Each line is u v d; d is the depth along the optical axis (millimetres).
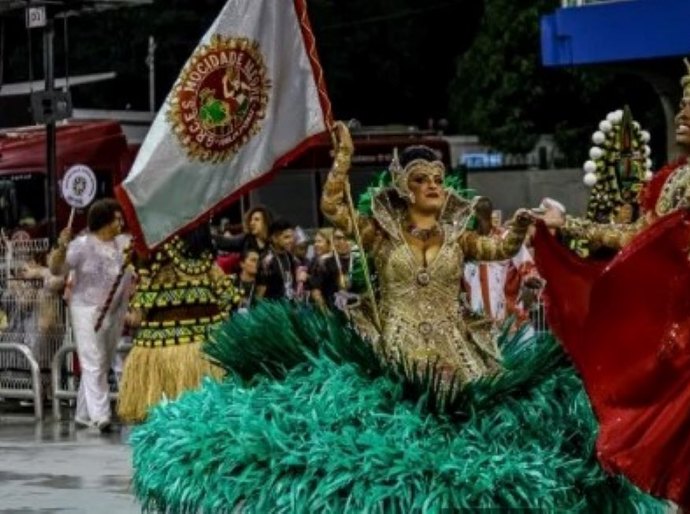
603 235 9023
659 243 8336
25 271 20531
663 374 8250
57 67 49906
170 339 15281
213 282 15430
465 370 9008
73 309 18328
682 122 9016
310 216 34250
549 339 9008
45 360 20297
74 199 20156
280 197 34094
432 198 9156
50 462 15617
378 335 9062
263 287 17969
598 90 41562
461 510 8086
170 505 8844
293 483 8273
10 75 49312
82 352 18281
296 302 9547
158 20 49875
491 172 42250
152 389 15281
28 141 31031
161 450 8930
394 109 53594
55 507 12859
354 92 52875
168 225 10359
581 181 40844
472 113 45469
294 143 10312
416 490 8094
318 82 10180
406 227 9242
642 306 8344
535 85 43812
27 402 21078
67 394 19625
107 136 31500
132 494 13391
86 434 18016
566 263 8727
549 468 8336
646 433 8203
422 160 9203
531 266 16031
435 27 53375
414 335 9039
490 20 44375
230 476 8508
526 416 8602
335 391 8523
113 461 15617
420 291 9125
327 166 34312
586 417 8750
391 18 51281
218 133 10312
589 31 24125
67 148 31000
